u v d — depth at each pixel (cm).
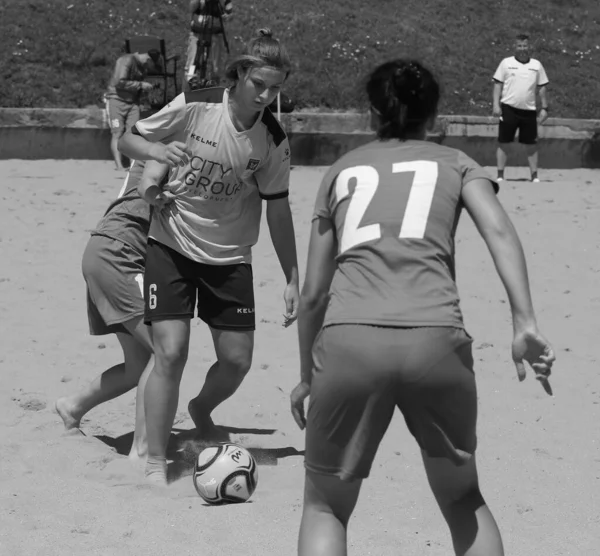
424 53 5325
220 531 1197
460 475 932
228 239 1423
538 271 2727
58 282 2516
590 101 5369
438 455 912
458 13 5747
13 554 1122
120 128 4188
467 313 2342
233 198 1406
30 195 3544
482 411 1722
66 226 3073
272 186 1422
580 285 2603
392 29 5453
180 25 5234
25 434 1571
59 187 3728
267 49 1339
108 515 1246
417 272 897
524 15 5875
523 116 4238
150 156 1328
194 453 1525
